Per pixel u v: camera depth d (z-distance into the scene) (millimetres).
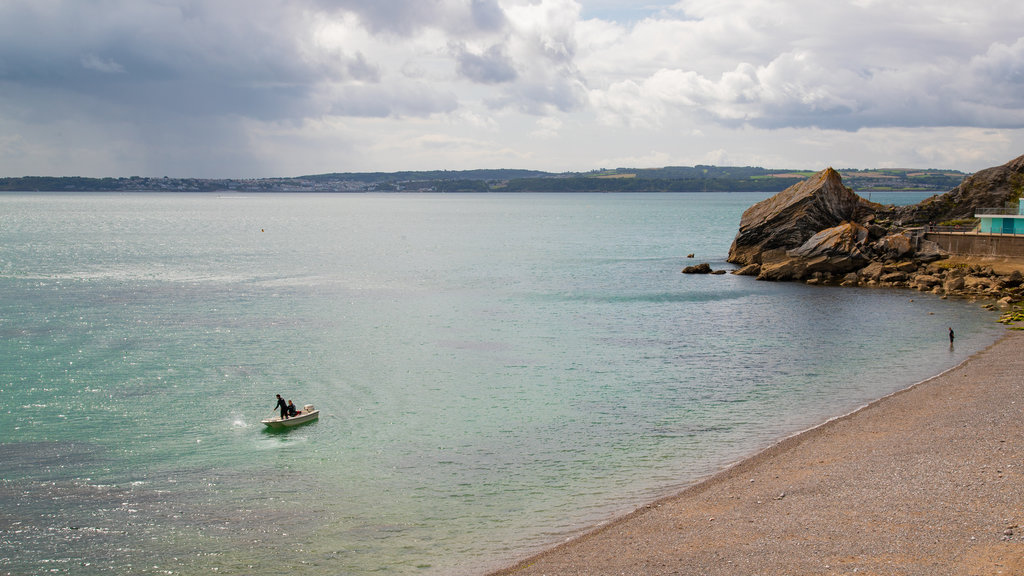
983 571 22672
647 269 116875
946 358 56719
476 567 26500
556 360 58062
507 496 33094
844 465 33969
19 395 48469
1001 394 44062
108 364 56188
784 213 111812
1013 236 91875
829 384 50250
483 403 47156
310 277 107375
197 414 45156
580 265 123750
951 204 113062
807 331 68062
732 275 107312
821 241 102312
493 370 55188
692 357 58719
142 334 66625
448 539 28984
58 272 109562
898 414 41844
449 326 71500
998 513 26812
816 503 29641
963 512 27219
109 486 34625
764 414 44031
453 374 54094
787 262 102312
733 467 35312
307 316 76375
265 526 30469
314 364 56844
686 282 101250
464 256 140500
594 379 52531
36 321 71750
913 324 70312
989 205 111188
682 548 26500
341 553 28016
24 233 189375
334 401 47812
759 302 84188
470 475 35625
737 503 30562
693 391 49281
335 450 39250
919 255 99188
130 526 30531
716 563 24953
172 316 75375
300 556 27828
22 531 30109
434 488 34156
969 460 32906
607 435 40938
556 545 27906
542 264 125688
